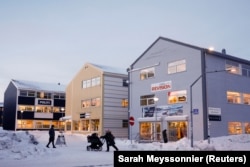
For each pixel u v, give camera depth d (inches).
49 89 2691.9
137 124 1541.6
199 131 1263.5
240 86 1457.9
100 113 1788.9
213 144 1021.2
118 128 1822.1
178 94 1370.6
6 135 818.8
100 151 898.1
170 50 1435.8
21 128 2519.7
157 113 1448.1
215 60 1352.1
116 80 1859.0
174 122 1366.9
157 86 1470.2
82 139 1530.5
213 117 1288.1
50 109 2684.5
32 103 2603.3
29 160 663.8
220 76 1360.7
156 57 1501.0
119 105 1849.2
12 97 2623.0
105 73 1818.4
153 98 1483.8
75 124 2034.9
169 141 1366.9
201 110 1267.2
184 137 1224.8
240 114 1425.9
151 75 1514.5
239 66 1475.1
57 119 2701.8
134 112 1569.9
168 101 1409.9
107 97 1808.6
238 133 1400.1
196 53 1320.1
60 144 1155.9
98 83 1847.9
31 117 2578.7
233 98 1411.2
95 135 928.9
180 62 1382.9
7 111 2682.1
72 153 816.9
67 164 603.5
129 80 1625.2
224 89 1369.3
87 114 1905.8
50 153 773.3
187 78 1341.0
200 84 1285.7
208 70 1307.8
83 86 1990.7
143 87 1544.0
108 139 890.1
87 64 1975.9
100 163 621.0
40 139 1478.8
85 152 856.9
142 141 1443.2
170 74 1418.6
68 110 2139.5
